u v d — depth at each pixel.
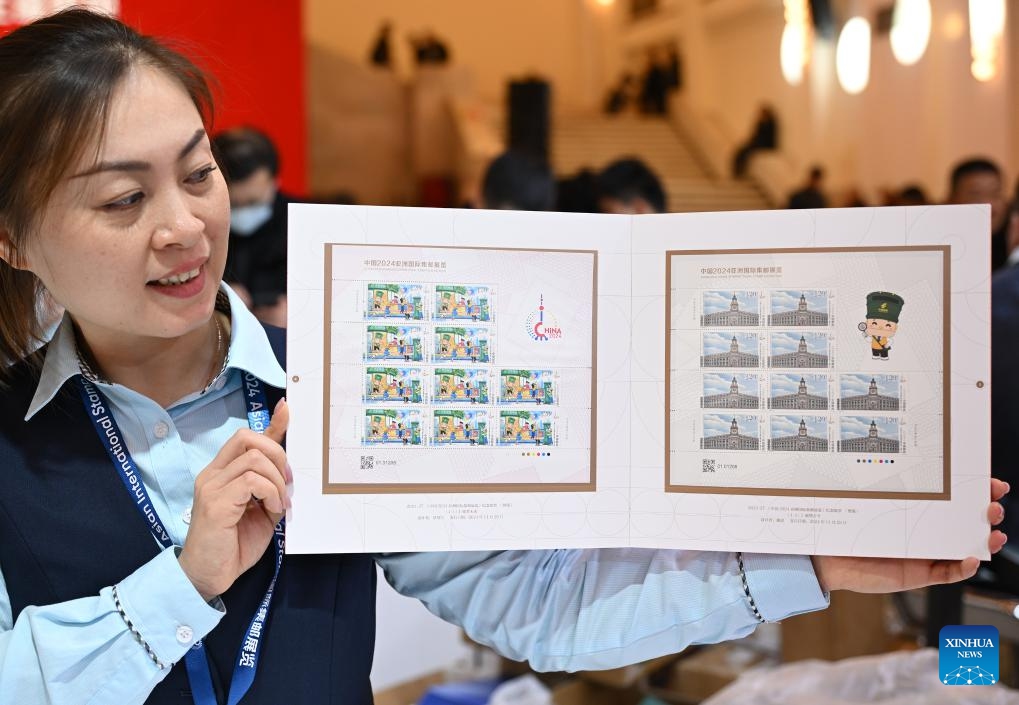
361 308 0.92
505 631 1.02
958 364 0.92
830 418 0.94
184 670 0.89
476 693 1.85
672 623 0.99
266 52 4.26
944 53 7.00
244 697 0.89
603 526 0.96
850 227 0.94
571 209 3.02
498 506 0.94
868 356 0.94
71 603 0.84
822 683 1.54
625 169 2.73
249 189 2.52
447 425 0.94
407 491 0.93
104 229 0.79
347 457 0.92
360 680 0.96
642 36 10.99
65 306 0.85
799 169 8.55
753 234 0.95
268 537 0.89
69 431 0.91
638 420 0.97
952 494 0.92
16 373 0.94
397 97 9.12
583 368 0.96
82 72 0.77
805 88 8.48
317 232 0.92
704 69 9.98
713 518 0.96
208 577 0.84
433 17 10.27
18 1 2.57
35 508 0.88
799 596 0.97
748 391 0.96
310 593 0.94
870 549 0.94
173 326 0.84
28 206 0.79
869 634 1.97
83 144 0.76
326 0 9.81
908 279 0.93
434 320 0.94
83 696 0.82
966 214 0.92
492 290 0.95
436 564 1.02
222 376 0.94
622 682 1.87
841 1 8.01
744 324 0.96
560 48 10.84
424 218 0.93
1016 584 1.76
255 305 2.56
